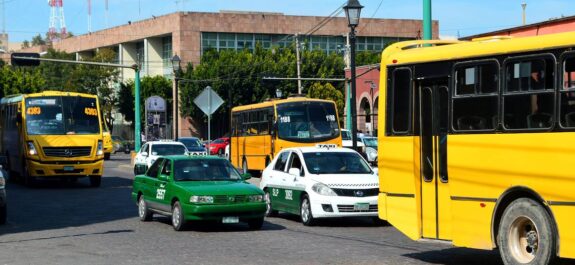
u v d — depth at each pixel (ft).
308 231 59.82
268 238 55.42
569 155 35.53
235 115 140.56
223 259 45.14
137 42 345.51
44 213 75.00
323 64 274.36
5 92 297.94
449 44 44.45
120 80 335.47
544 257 36.65
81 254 47.73
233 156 141.18
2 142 128.98
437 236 42.75
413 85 44.29
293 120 118.21
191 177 62.13
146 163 121.08
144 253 47.98
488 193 39.58
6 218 68.64
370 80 230.89
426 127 43.52
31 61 134.62
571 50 35.78
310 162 65.72
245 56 274.98
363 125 237.04
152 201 64.69
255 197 59.52
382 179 46.11
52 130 108.78
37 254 47.85
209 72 275.59
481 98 40.09
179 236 56.80
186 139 162.91
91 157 109.09
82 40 376.68
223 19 311.27
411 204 44.16
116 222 66.64
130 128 323.78
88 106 111.34
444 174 42.37
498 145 39.01
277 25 319.27
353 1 85.61
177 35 306.96
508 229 38.60
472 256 46.11
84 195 96.37
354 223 65.72
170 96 305.94
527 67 37.81
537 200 37.22
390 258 45.19
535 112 37.27
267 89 268.21
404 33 339.57
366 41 336.08
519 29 100.32
